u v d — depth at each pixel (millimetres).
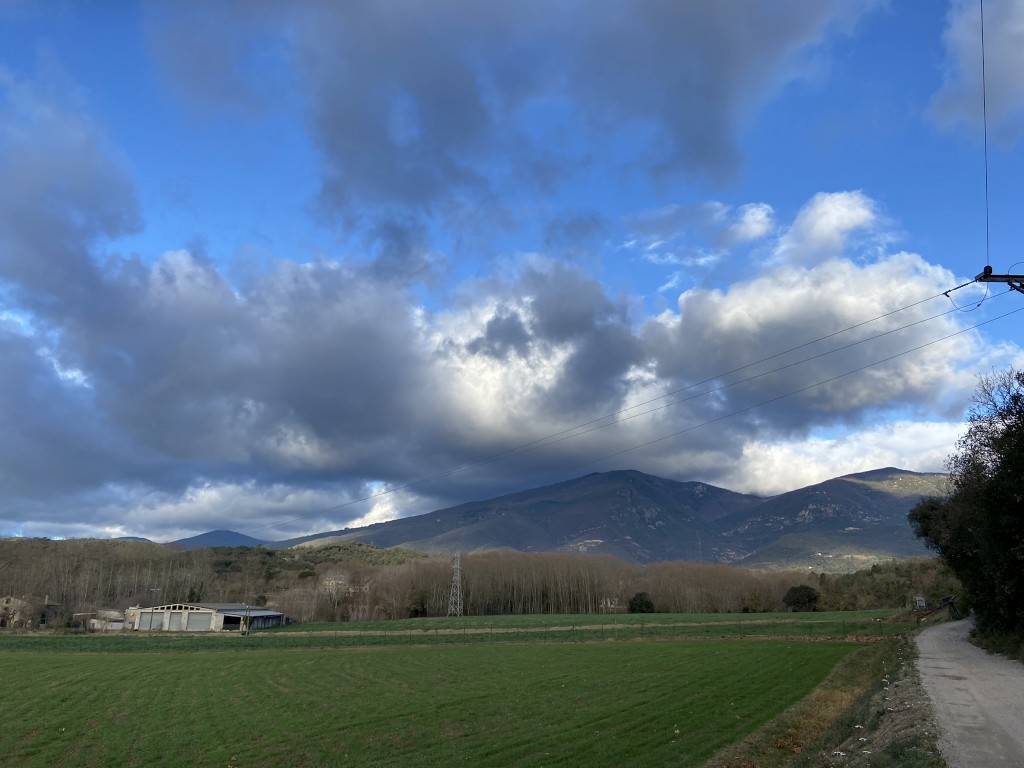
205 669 67062
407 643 97875
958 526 58250
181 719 39938
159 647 97438
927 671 38250
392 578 182000
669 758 27531
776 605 165375
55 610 156875
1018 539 47500
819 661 59281
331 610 166750
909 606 128875
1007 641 49500
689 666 59031
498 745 30875
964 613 92750
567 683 50781
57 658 80625
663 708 38719
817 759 23562
